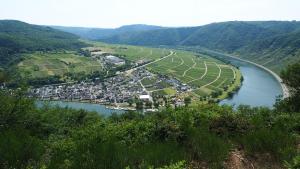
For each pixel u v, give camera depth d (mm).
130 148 11961
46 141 15805
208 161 11383
